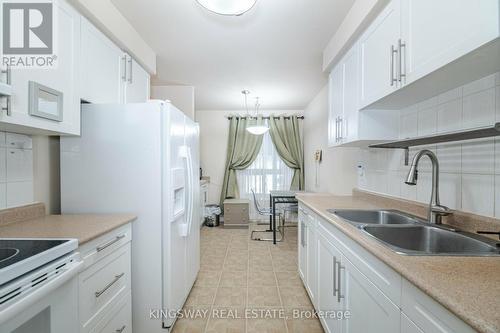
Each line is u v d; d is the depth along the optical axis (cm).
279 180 534
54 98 131
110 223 135
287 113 539
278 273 270
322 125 399
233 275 265
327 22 207
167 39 235
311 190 471
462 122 130
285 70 313
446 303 60
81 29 152
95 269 118
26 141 153
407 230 134
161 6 187
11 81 107
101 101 174
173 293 171
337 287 142
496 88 112
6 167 141
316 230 189
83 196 164
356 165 270
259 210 464
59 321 94
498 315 54
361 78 178
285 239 398
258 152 531
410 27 122
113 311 133
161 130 163
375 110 183
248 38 234
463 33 91
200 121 545
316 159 429
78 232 117
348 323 127
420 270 77
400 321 82
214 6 155
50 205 172
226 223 473
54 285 85
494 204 114
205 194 504
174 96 371
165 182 163
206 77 338
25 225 131
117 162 163
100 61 172
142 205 162
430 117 153
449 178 140
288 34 225
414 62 119
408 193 178
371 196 225
